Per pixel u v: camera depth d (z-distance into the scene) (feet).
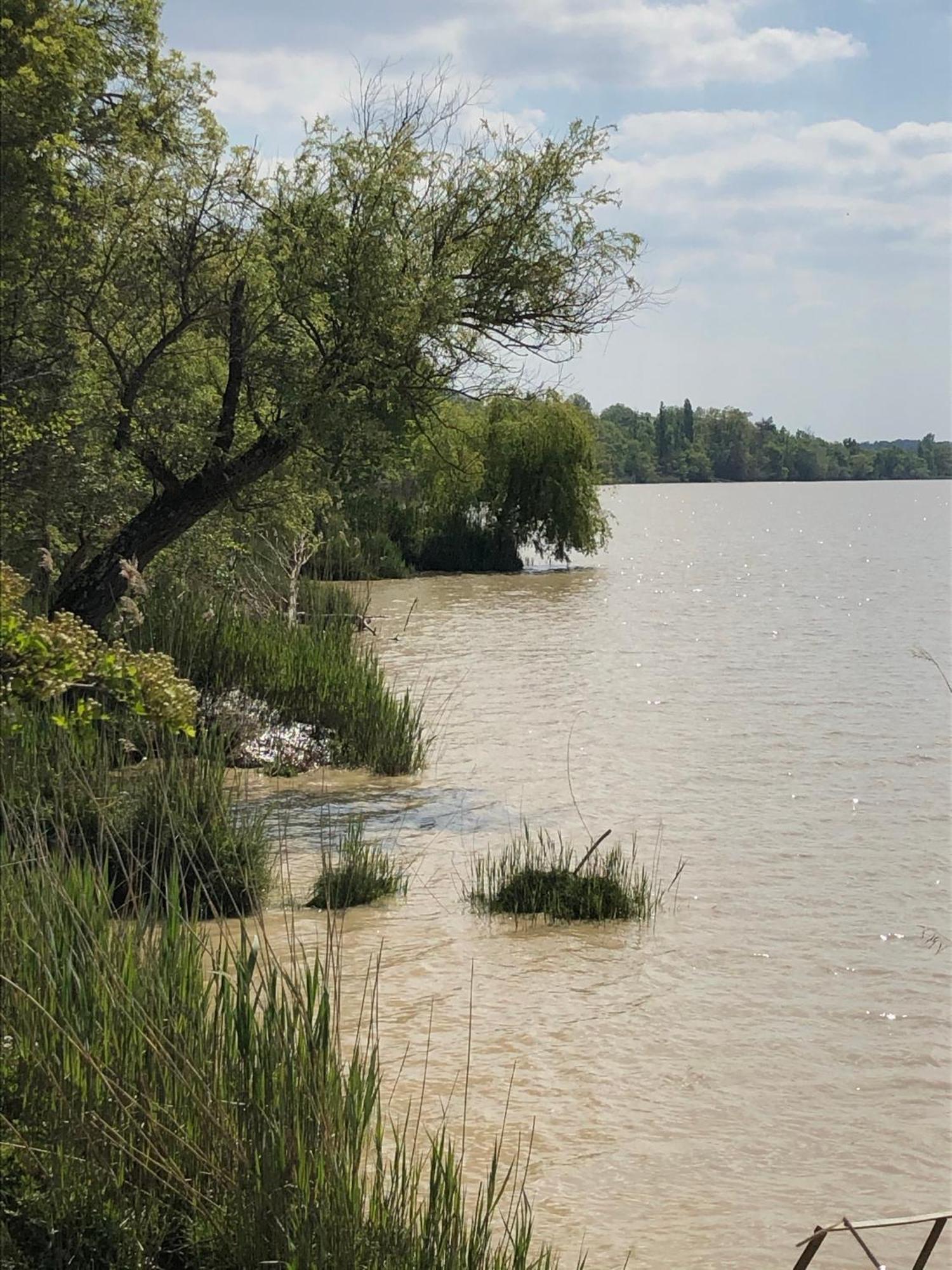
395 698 61.16
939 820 49.16
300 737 58.44
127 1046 19.42
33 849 24.93
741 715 73.00
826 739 65.82
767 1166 23.29
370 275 54.54
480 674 87.86
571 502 174.40
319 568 157.69
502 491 174.81
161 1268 17.26
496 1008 30.12
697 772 57.98
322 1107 18.56
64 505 55.16
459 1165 19.53
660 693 80.74
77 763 36.04
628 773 57.72
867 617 126.62
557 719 71.00
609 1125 24.57
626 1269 19.98
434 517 174.40
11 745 37.47
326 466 60.08
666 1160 23.34
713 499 590.55
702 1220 21.36
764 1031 29.12
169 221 57.67
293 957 21.67
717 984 32.01
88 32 53.57
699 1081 26.55
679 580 168.14
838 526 341.21
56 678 19.13
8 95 49.14
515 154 57.16
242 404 61.21
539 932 35.68
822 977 32.50
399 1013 29.55
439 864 42.27
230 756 55.88
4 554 54.75
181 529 57.82
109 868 33.12
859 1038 28.66
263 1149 18.01
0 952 20.85
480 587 155.12
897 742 64.95
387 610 128.67
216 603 66.13
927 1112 25.32
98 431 54.90
